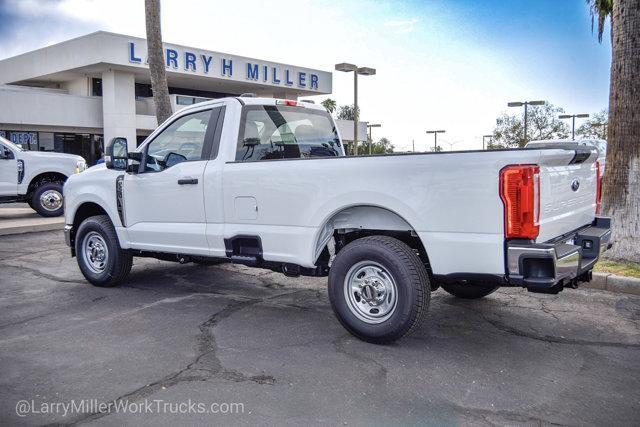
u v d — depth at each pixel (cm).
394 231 495
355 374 406
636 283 628
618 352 452
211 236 562
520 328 511
